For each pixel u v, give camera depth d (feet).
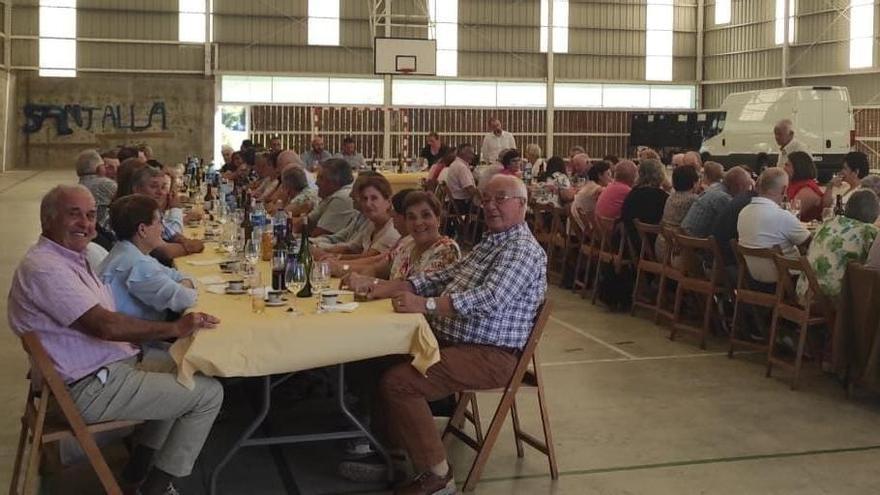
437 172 41.47
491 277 11.47
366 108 74.54
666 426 14.39
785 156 28.19
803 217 23.40
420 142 75.72
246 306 11.46
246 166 39.45
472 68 75.77
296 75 73.46
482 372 11.44
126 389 9.92
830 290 16.17
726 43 77.05
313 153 47.44
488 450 11.79
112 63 72.64
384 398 11.29
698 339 20.65
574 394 16.16
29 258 9.96
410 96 75.46
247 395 15.35
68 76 72.43
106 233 17.93
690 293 22.70
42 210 10.14
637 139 74.13
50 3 71.46
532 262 11.66
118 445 12.63
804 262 16.17
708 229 20.83
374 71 70.74
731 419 14.76
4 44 70.85
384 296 12.14
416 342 10.76
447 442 13.55
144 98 72.95
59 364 9.83
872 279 15.14
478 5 75.36
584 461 12.83
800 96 50.06
